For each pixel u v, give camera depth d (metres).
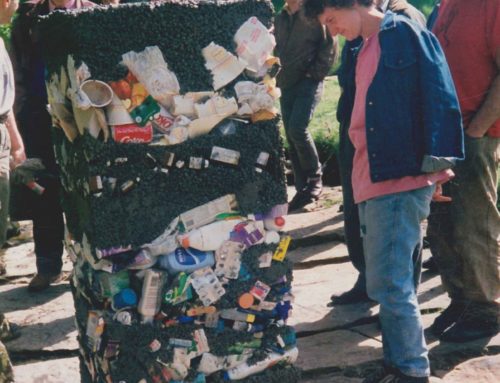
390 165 4.18
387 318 4.33
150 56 3.79
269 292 4.15
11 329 5.32
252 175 4.03
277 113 4.04
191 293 4.00
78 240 4.20
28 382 4.79
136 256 3.92
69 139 4.02
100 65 3.75
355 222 5.46
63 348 5.14
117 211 3.87
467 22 4.84
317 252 6.55
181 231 3.96
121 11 3.73
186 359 4.03
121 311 3.96
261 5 3.92
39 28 4.00
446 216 5.08
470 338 5.07
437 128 4.14
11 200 5.86
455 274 5.12
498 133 4.98
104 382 4.06
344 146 5.37
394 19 4.21
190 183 3.94
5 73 5.02
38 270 5.98
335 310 5.57
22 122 5.93
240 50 3.91
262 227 4.07
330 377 4.80
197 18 3.82
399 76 4.15
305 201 7.43
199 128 3.91
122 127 3.81
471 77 4.87
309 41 7.13
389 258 4.28
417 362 4.32
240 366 4.14
